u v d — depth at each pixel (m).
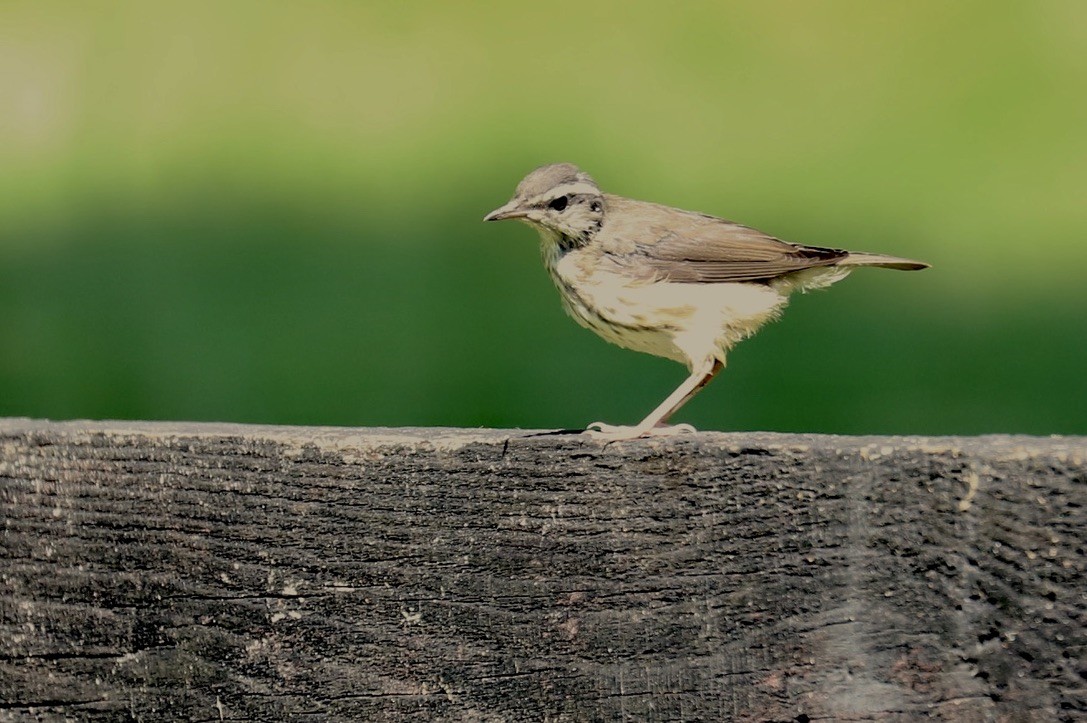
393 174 19.14
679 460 5.24
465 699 5.34
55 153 19.78
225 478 5.38
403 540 5.34
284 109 20.91
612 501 5.28
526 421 13.45
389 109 20.88
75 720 5.44
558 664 5.30
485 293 15.89
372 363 14.22
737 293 9.55
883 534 5.11
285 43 22.62
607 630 5.29
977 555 5.03
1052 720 4.98
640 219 9.66
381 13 23.64
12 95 21.11
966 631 5.04
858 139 19.64
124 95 21.14
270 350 14.58
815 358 14.72
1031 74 21.11
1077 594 4.95
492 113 20.73
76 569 5.43
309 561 5.36
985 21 23.06
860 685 5.13
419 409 13.50
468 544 5.33
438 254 17.06
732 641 5.22
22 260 16.86
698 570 5.24
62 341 14.80
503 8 23.75
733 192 18.23
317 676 5.38
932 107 20.66
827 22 23.12
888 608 5.11
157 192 18.91
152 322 15.23
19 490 5.44
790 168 18.88
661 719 5.26
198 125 20.28
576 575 5.29
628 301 9.50
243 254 17.03
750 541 5.21
